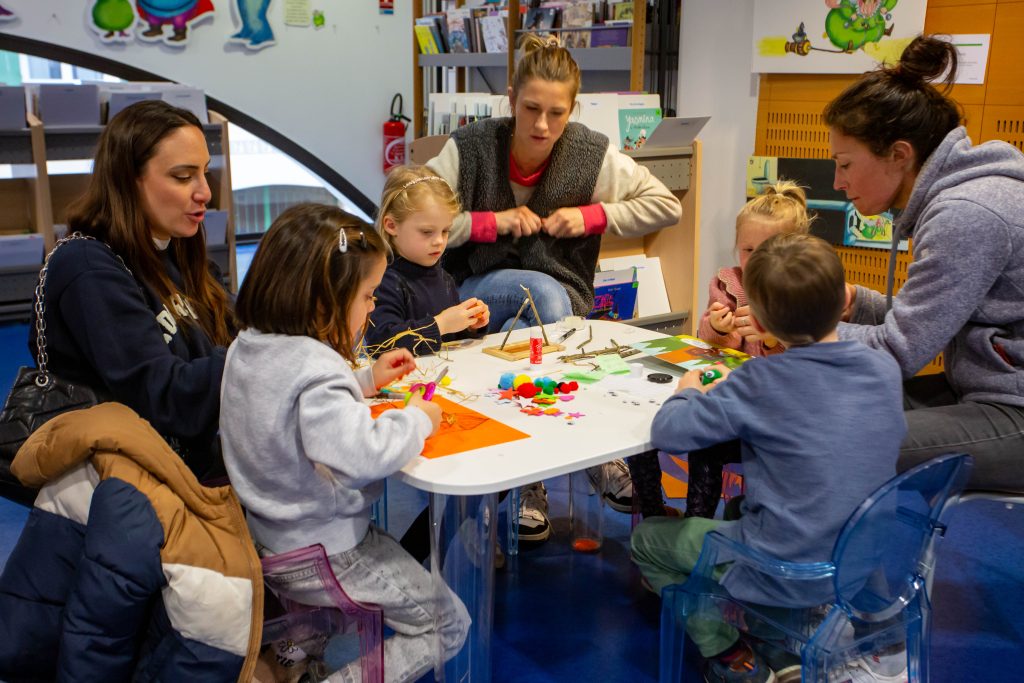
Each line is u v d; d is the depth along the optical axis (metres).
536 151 2.63
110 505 1.41
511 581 2.42
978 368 2.00
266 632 1.58
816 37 3.53
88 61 5.82
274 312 1.53
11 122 4.48
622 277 3.44
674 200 2.90
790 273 1.56
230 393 1.57
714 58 3.98
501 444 1.61
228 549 1.46
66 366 1.81
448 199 2.34
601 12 4.52
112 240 1.82
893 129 2.00
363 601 1.62
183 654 1.43
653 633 2.20
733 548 1.57
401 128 6.97
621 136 3.41
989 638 2.18
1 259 4.62
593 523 2.58
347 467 1.47
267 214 7.11
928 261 1.91
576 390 1.89
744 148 3.95
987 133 3.20
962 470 1.57
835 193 3.63
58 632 1.50
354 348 1.96
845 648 1.54
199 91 5.00
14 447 1.67
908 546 1.56
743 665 1.82
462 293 2.77
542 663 2.07
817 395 1.55
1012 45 3.07
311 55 6.61
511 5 5.07
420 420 1.55
